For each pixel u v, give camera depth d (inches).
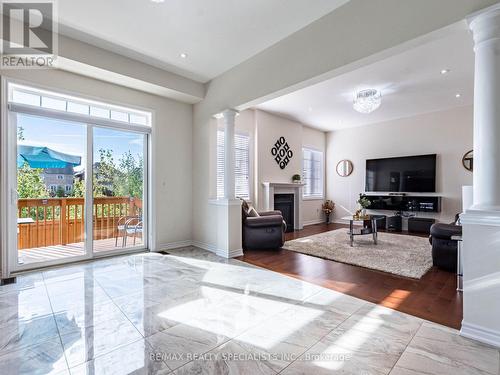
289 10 106.7
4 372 60.5
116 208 161.9
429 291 108.0
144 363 64.0
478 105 76.0
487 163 73.8
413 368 62.2
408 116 261.9
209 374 60.3
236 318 86.0
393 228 257.9
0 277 121.0
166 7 103.8
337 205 318.3
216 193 186.4
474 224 74.6
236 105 155.7
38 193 135.0
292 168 272.5
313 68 115.3
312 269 137.0
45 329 78.7
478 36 75.7
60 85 135.6
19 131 128.5
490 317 72.1
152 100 171.5
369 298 101.6
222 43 131.1
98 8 104.2
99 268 136.6
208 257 159.6
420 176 252.4
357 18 100.4
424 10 84.4
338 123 287.7
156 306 94.0
